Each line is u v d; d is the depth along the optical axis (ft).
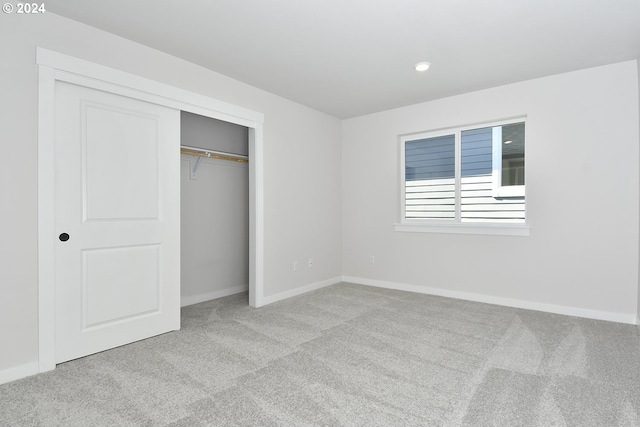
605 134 10.06
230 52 9.14
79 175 7.63
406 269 14.07
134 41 8.48
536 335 8.92
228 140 13.29
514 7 7.14
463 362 7.38
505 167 12.21
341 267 15.84
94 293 7.89
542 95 10.98
